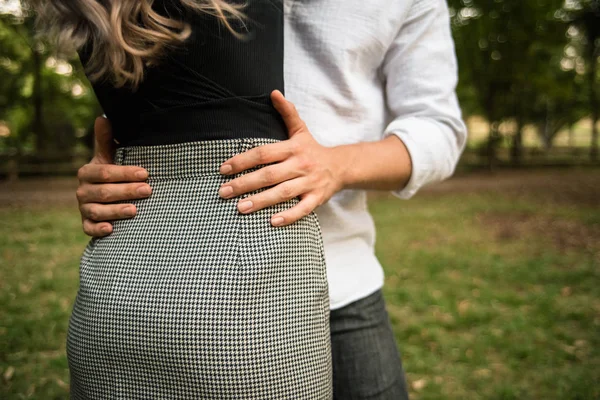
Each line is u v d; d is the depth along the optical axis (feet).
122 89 2.71
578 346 12.05
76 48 2.47
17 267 17.79
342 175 2.92
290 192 2.60
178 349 2.37
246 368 2.37
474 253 20.98
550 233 25.46
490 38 58.29
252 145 2.58
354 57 3.27
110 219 2.76
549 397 9.77
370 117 3.45
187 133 2.61
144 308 2.44
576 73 74.23
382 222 28.43
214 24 2.53
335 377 3.57
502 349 11.76
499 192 45.03
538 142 124.88
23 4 2.70
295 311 2.55
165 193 2.65
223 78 2.57
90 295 2.62
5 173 52.47
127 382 2.49
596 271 18.33
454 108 3.56
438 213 31.86
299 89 3.25
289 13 3.28
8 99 61.57
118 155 2.83
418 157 3.22
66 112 69.15
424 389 10.01
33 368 10.30
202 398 2.38
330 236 3.43
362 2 3.22
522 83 63.31
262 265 2.45
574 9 67.77
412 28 3.46
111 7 2.35
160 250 2.53
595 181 53.62
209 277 2.41
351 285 3.49
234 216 2.52
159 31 2.45
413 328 12.62
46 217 28.55
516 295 15.42
